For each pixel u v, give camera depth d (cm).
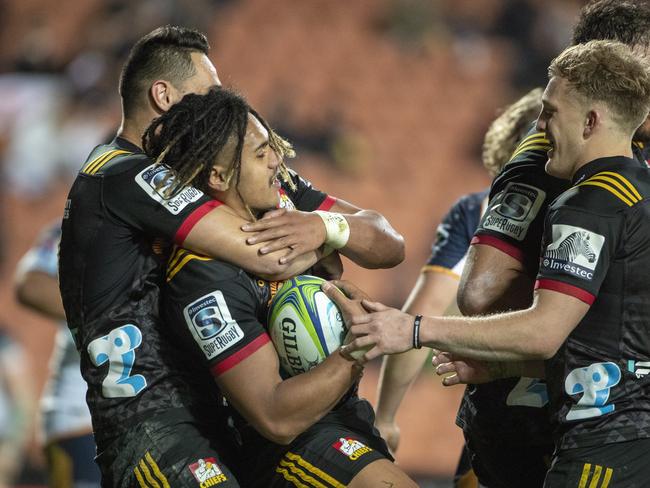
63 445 1752
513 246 1106
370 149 4953
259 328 1067
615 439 1003
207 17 5475
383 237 1163
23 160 4634
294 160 4675
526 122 1455
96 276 1103
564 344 1032
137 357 1095
